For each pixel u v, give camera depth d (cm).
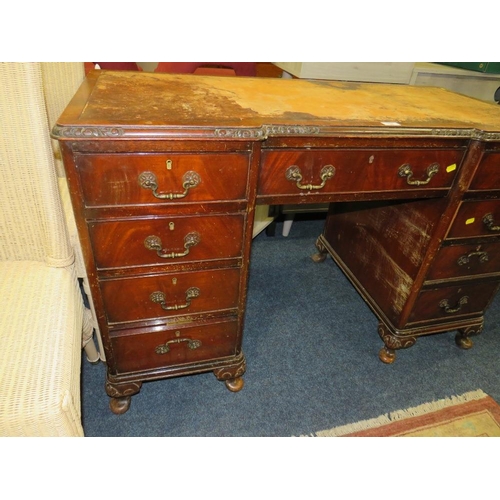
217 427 112
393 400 125
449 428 117
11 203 85
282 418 116
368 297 148
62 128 68
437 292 126
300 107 97
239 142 77
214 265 94
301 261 190
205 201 83
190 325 103
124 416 113
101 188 76
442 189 104
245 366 118
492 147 98
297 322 152
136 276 90
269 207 192
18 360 69
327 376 131
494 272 129
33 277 88
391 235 132
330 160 89
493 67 183
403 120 95
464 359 143
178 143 74
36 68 75
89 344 117
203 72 158
